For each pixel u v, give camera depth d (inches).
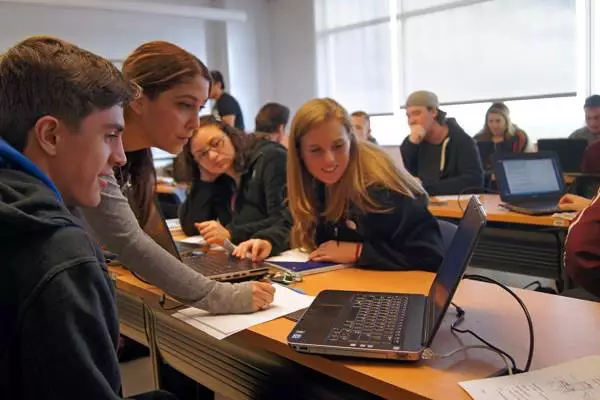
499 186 113.7
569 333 43.8
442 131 150.0
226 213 101.0
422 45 241.6
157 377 70.8
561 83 199.5
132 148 57.2
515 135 188.5
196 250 80.6
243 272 62.1
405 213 66.2
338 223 72.7
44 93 33.4
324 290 56.1
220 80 215.3
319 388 48.8
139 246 51.4
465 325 46.1
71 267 31.4
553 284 107.5
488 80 220.8
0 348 31.3
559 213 100.0
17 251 31.4
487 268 111.0
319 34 284.4
